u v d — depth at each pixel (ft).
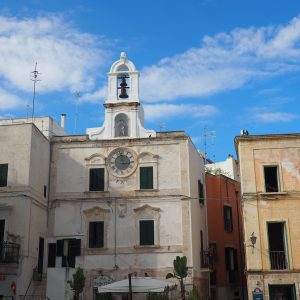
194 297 99.35
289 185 103.35
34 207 111.45
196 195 125.39
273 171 106.01
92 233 117.08
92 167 120.98
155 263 112.78
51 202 119.44
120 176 119.34
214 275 136.15
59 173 121.39
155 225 115.14
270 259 99.45
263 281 98.02
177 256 106.42
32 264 108.88
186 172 117.80
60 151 122.93
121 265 113.60
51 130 136.87
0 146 112.88
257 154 105.81
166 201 116.57
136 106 125.08
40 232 114.62
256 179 104.32
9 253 103.24
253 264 99.09
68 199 119.14
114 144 121.70
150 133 122.62
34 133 114.01
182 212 115.34
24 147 111.55
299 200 102.12
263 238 100.68
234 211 151.23
